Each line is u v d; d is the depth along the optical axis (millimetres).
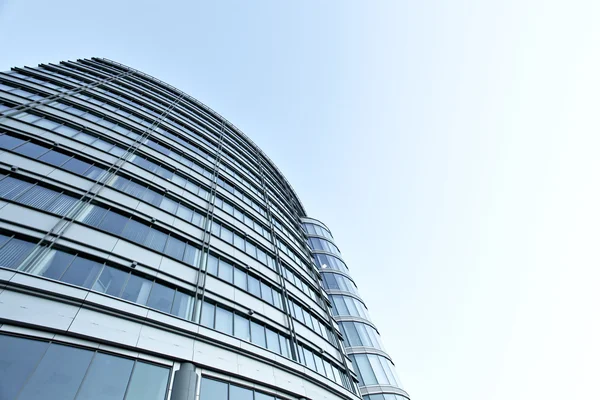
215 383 11484
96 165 18312
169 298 13844
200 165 27922
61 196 14516
